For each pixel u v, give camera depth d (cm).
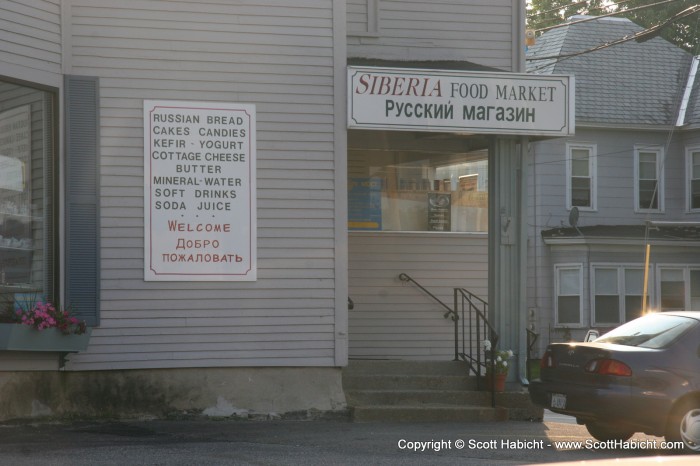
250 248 1455
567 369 1276
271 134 1473
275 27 1482
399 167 1914
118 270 1402
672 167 3766
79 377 1378
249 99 1468
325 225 1485
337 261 1484
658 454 1204
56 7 1375
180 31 1446
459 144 1898
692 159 3744
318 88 1494
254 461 1053
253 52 1472
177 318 1423
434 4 1791
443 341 1898
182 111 1441
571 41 3872
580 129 3681
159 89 1434
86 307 1377
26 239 1327
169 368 1417
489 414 1515
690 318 1274
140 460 1042
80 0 1402
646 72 3866
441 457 1120
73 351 1328
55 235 1359
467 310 1916
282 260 1467
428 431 1357
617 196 3712
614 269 3616
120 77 1418
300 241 1474
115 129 1412
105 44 1412
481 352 1912
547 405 1295
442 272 1916
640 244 3603
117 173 1410
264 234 1463
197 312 1431
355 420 1452
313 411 1459
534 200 3659
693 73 3894
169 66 1441
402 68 1516
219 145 1453
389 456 1119
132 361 1398
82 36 1402
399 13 1777
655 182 3750
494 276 1606
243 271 1450
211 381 1433
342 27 1507
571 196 3666
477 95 1545
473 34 1805
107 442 1180
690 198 3741
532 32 3594
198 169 1443
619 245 3609
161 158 1429
